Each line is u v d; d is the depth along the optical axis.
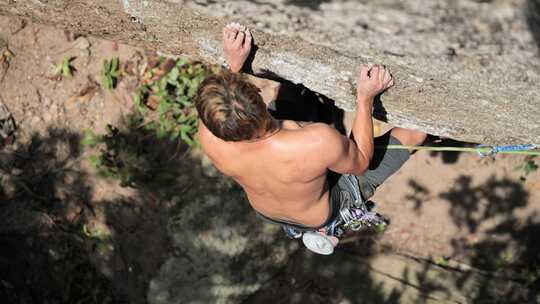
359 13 2.88
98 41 5.85
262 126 2.75
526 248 6.35
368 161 3.22
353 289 6.40
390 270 6.44
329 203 3.43
